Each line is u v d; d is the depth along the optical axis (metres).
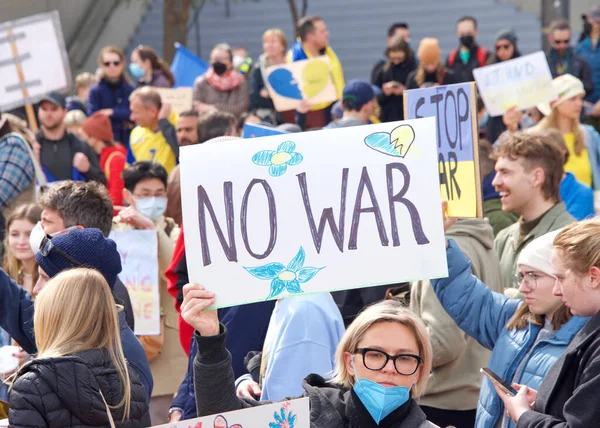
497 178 7.89
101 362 5.12
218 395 4.83
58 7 28.02
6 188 11.13
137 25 32.03
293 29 31.08
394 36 20.50
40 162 13.95
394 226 5.08
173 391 9.04
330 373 5.86
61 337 5.12
